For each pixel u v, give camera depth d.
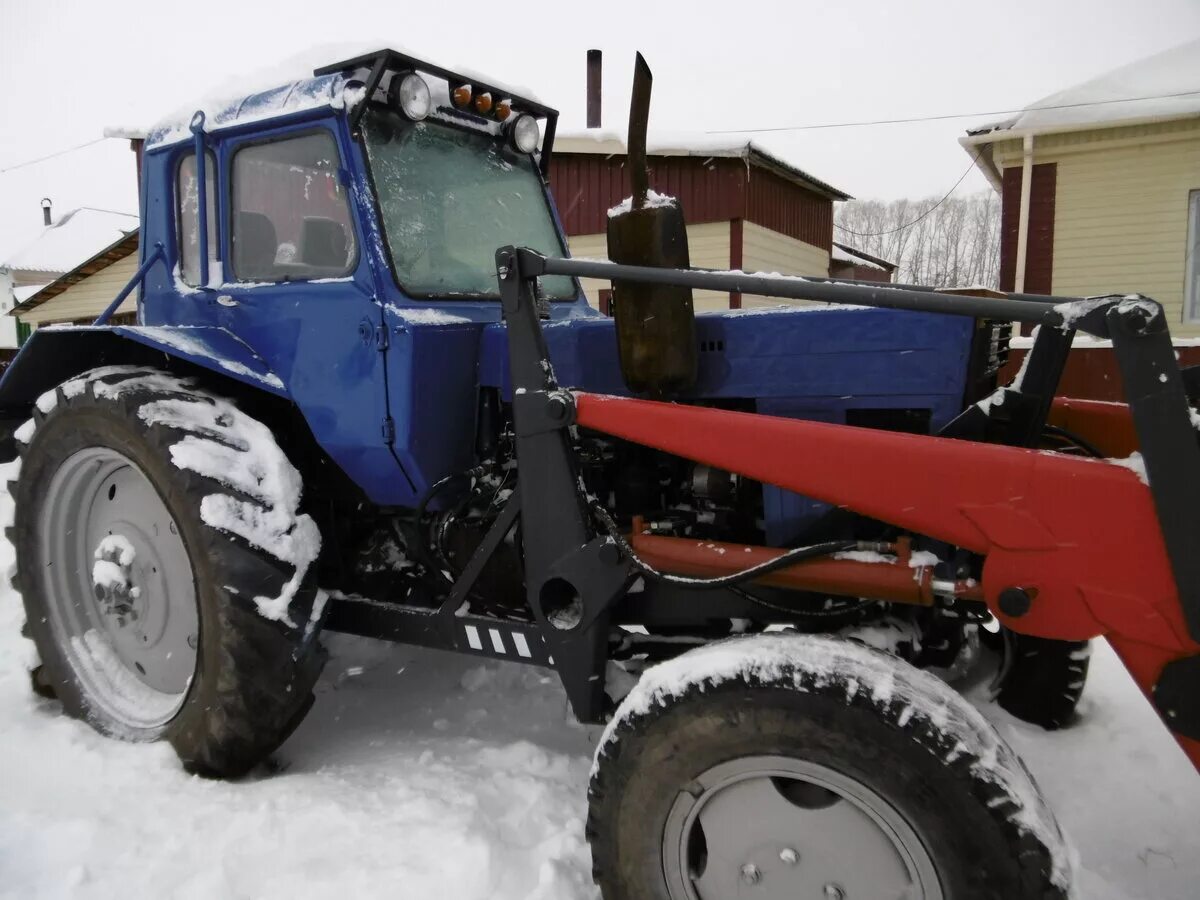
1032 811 1.42
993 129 10.52
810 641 1.63
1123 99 9.80
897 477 1.67
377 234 2.38
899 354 2.03
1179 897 1.93
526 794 2.28
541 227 3.10
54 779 2.36
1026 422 2.08
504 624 2.21
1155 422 1.43
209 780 2.33
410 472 2.40
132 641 2.72
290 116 2.48
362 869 1.94
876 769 1.46
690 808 1.63
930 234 53.81
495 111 2.85
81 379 2.57
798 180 12.88
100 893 1.87
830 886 1.55
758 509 2.18
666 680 1.66
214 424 2.41
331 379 2.45
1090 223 10.23
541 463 2.02
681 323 2.02
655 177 11.71
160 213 2.90
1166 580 1.45
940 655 2.24
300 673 2.29
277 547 2.27
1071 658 2.67
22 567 2.79
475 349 2.50
